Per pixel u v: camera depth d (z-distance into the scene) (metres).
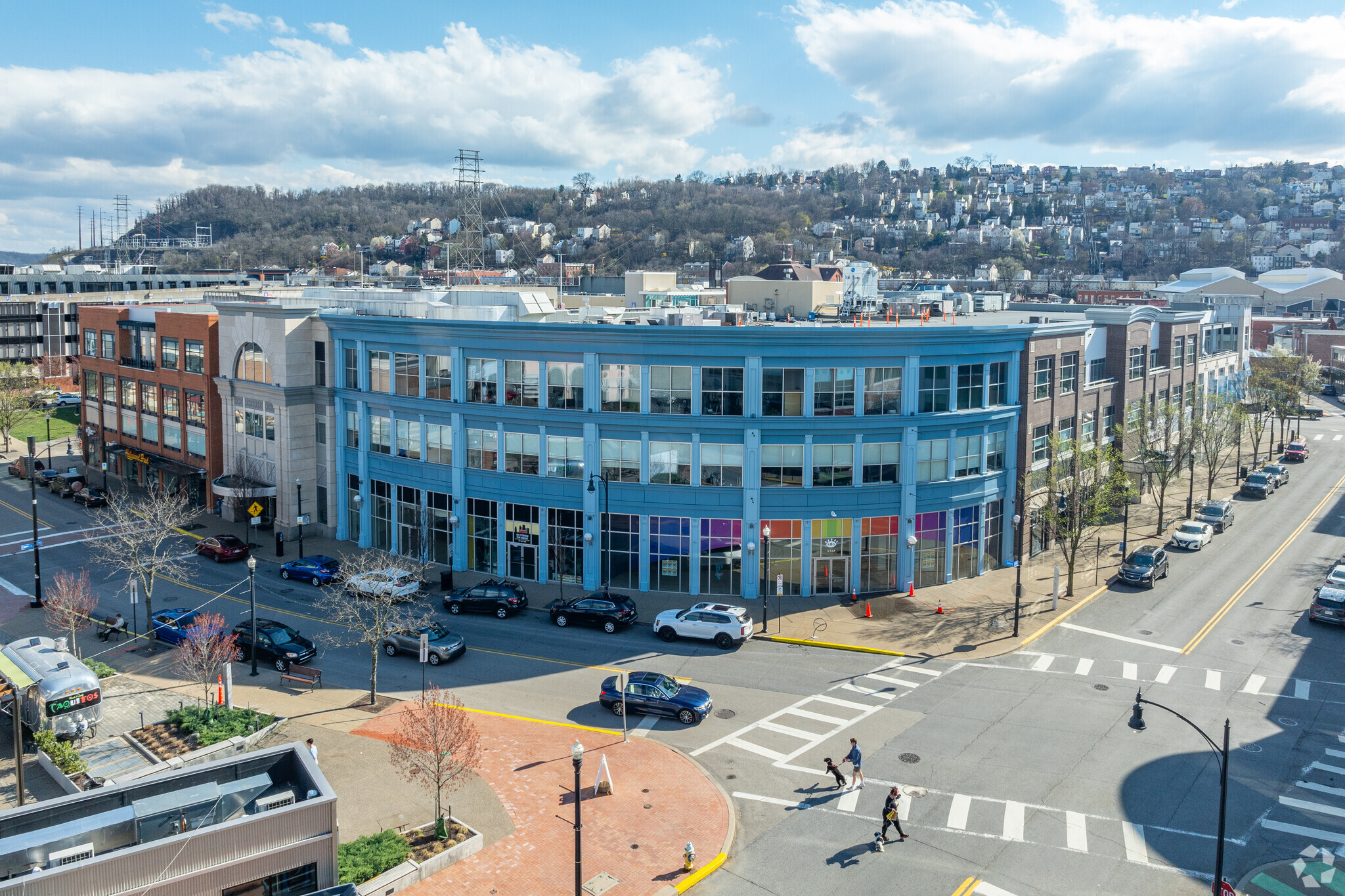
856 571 49.69
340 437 60.28
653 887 24.94
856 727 34.78
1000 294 84.50
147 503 68.25
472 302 67.25
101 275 172.38
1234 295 149.75
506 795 29.95
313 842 22.95
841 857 26.41
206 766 23.83
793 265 101.50
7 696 32.81
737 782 30.83
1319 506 72.94
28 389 117.56
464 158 130.88
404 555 57.22
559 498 51.00
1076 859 26.28
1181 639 44.22
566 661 41.72
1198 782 30.66
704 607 43.97
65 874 20.03
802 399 47.94
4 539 63.41
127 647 44.22
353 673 40.59
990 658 41.62
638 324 52.44
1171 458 70.00
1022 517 54.66
